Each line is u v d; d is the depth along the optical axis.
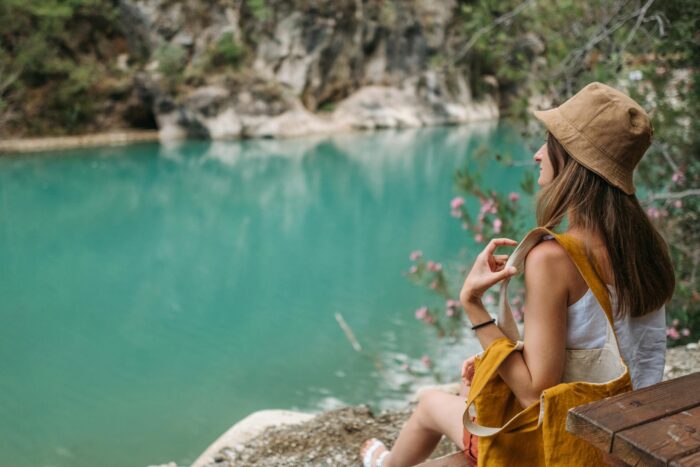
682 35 4.92
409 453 2.18
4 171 19.53
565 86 5.46
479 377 1.62
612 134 1.58
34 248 13.00
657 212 5.35
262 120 27.39
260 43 29.14
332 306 9.62
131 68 26.83
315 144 25.98
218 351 8.13
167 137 26.31
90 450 5.85
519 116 5.95
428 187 18.56
